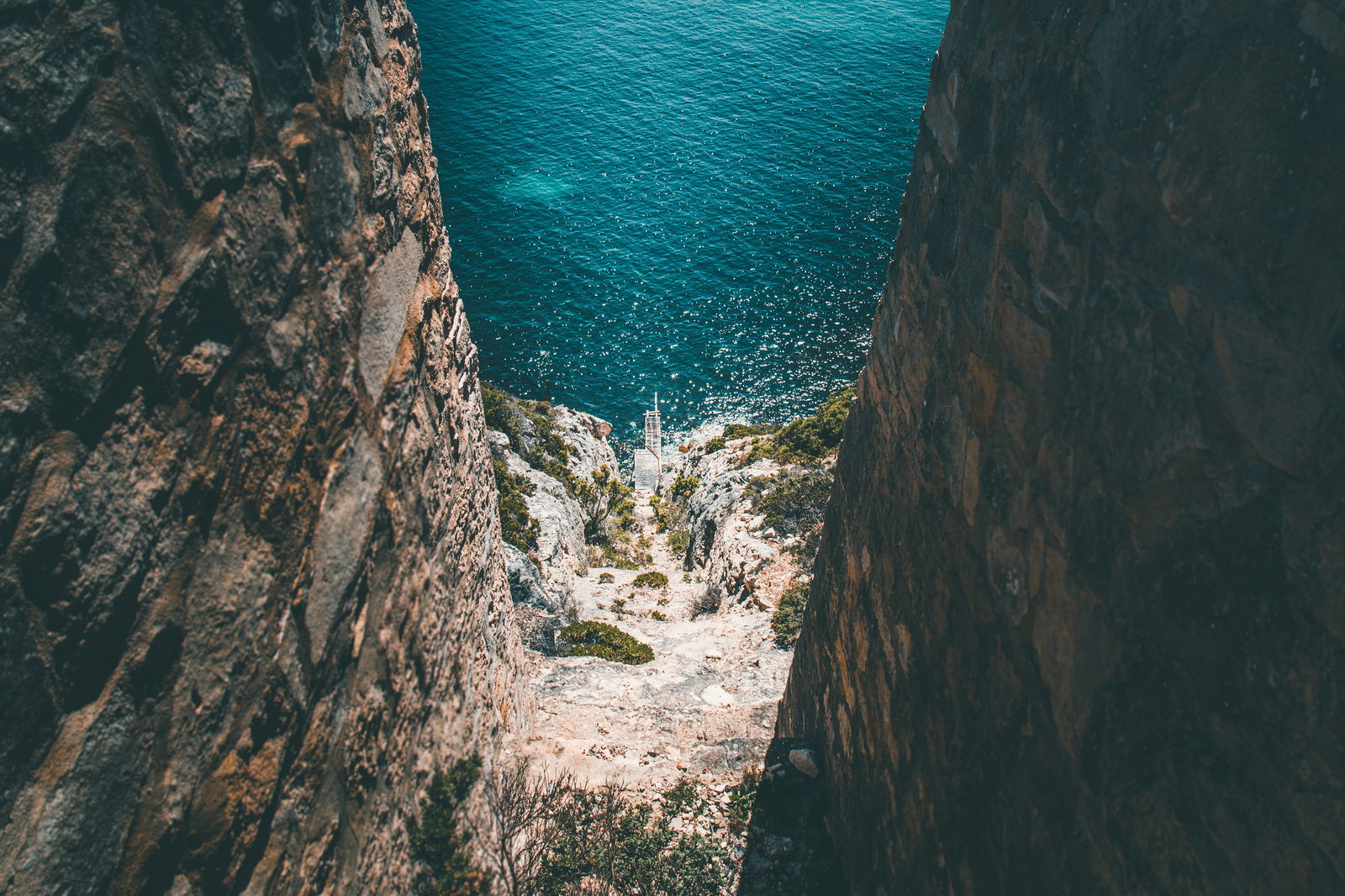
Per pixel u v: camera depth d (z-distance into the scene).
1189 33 2.53
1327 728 1.99
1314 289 2.04
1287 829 2.13
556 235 50.06
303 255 3.69
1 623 2.08
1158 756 2.65
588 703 11.38
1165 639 2.61
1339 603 1.95
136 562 2.58
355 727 4.35
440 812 5.42
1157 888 2.66
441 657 6.04
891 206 52.97
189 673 2.88
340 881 4.12
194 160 2.85
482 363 42.50
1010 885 3.67
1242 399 2.27
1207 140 2.42
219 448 3.02
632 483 36.84
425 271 5.92
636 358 43.28
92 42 2.38
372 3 4.76
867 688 6.18
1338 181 1.98
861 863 6.20
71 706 2.34
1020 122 3.79
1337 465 1.97
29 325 2.17
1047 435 3.42
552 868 6.86
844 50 70.69
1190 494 2.49
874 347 6.54
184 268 2.79
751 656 14.73
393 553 4.96
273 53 3.40
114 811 2.51
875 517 6.17
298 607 3.68
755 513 21.27
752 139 58.91
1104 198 3.00
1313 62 2.06
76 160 2.31
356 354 4.35
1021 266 3.69
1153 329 2.67
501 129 59.06
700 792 8.73
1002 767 3.79
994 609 3.95
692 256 48.97
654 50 70.31
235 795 3.17
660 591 21.69
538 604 16.20
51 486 2.24
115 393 2.49
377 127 4.73
